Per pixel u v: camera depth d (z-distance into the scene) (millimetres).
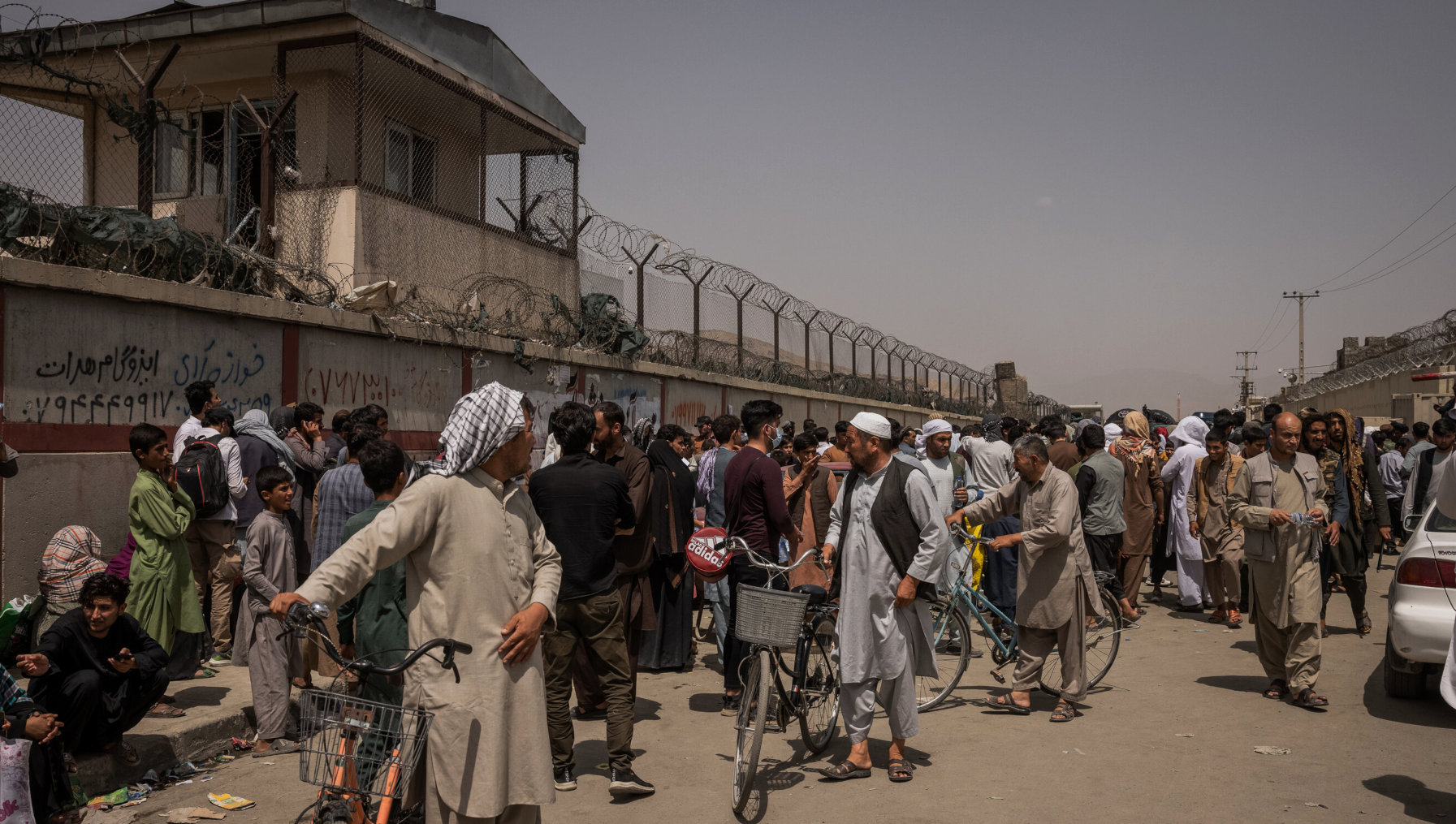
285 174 10977
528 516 3332
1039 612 6254
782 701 5246
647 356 15000
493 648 3098
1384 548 15375
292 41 11492
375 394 9523
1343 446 8891
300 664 5750
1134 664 7930
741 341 18000
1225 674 7543
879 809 4703
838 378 22422
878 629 5117
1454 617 6059
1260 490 6590
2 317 6117
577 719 6484
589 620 4965
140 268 7371
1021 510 6457
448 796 2982
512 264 13734
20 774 3842
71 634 4727
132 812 4559
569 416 5234
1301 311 73500
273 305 8203
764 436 6766
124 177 12648
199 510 6633
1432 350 25484
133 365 7012
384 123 12758
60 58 11820
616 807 4785
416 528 3045
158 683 4934
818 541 7770
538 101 14859
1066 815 4574
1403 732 5887
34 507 6301
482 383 11109
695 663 8266
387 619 4094
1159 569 11766
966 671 7695
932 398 29016
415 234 11945
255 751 5484
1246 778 5082
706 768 5398
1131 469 10219
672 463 7238
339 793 2885
